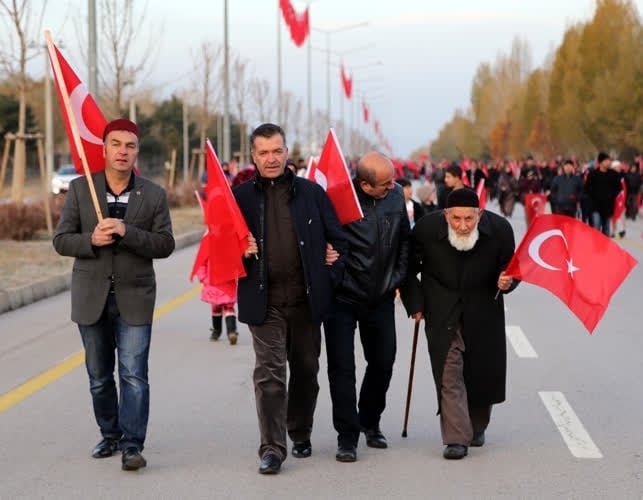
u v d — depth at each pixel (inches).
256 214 247.3
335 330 260.2
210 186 243.9
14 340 436.5
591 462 255.8
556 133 3233.3
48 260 698.8
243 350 412.5
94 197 245.6
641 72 2519.7
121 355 249.3
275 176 245.6
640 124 2512.3
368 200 263.1
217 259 246.2
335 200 259.4
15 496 227.8
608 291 264.2
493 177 1926.7
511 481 239.5
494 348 263.3
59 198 1083.9
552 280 263.4
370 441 272.4
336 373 259.4
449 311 260.7
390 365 268.4
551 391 337.7
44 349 414.6
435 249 262.1
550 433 285.0
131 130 248.7
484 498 226.7
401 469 249.9
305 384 257.9
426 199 558.9
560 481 239.5
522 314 522.6
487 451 266.5
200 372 366.6
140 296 249.1
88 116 260.2
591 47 2810.0
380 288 261.3
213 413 305.7
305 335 253.4
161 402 320.2
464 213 255.0
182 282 658.2
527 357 398.9
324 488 234.2
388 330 266.8
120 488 233.6
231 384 345.7
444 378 261.1
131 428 247.4
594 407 315.9
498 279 262.4
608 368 377.1
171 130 2866.6
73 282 251.3
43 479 240.7
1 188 909.8
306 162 995.3
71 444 272.2
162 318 505.0
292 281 247.9
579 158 3056.1
